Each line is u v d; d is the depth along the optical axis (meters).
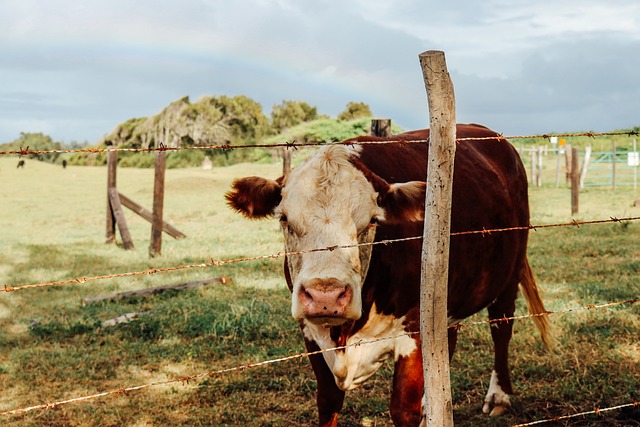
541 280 9.80
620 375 5.93
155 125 64.06
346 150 4.09
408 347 4.20
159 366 6.97
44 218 22.80
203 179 33.16
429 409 2.97
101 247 15.40
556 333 7.10
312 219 3.78
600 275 10.00
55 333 8.25
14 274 12.24
